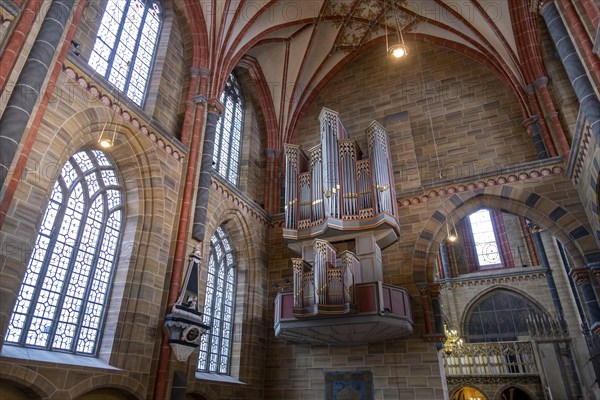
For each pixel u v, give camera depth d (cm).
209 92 1803
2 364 910
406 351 1723
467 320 3061
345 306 1466
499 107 2088
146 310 1324
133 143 1413
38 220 1041
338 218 1733
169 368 1307
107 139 1263
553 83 1903
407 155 2109
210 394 1530
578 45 1177
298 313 1536
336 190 1791
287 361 1912
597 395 2323
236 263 1992
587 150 1438
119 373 1190
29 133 1009
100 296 1283
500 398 2712
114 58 1498
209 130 1739
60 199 1213
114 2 1540
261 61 2434
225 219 1870
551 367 2502
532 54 1969
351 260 1586
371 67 2505
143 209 1433
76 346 1171
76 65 1220
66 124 1166
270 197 2277
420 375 1662
